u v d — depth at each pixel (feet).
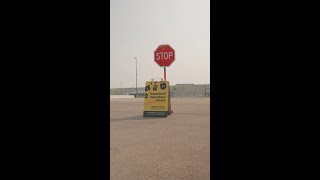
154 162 10.49
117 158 11.12
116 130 19.27
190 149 12.80
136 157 11.30
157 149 12.85
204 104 55.93
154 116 29.45
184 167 9.78
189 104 56.03
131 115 31.89
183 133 17.76
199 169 9.52
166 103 29.89
